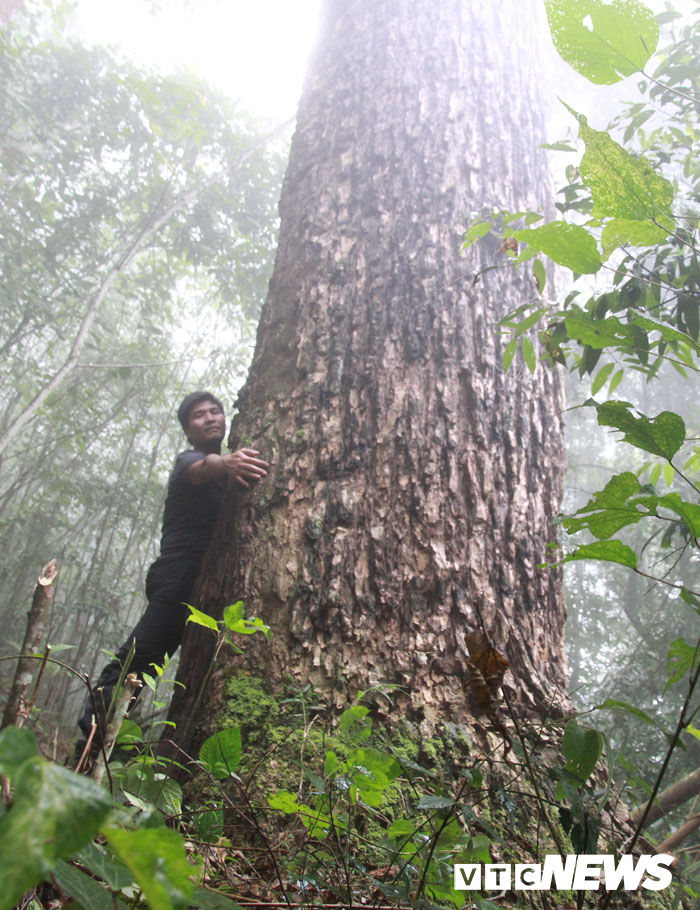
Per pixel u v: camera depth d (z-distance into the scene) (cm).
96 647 843
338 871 104
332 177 246
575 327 102
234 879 101
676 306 164
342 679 157
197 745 153
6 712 71
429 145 243
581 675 876
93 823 27
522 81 273
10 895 23
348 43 279
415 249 221
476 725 151
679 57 239
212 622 121
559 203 193
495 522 183
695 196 209
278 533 181
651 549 775
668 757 74
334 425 195
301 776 133
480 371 202
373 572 172
